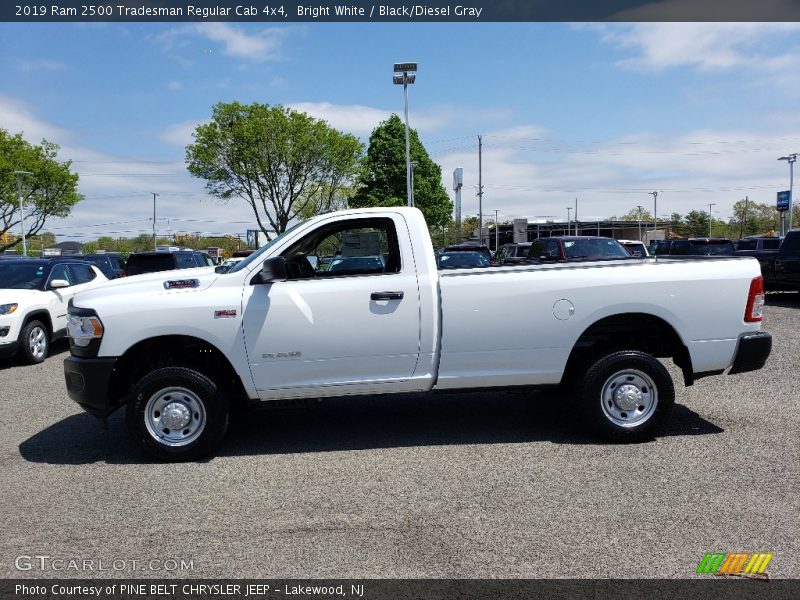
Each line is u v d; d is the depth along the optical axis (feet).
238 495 14.55
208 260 70.59
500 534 12.25
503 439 18.19
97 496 14.66
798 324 38.65
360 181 148.36
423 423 20.03
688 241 69.62
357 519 13.09
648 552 11.41
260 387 16.87
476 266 18.58
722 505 13.29
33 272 36.91
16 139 146.10
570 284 17.04
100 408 16.67
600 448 17.13
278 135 132.57
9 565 11.48
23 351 32.99
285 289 16.72
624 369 17.21
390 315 16.83
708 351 17.37
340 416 21.09
